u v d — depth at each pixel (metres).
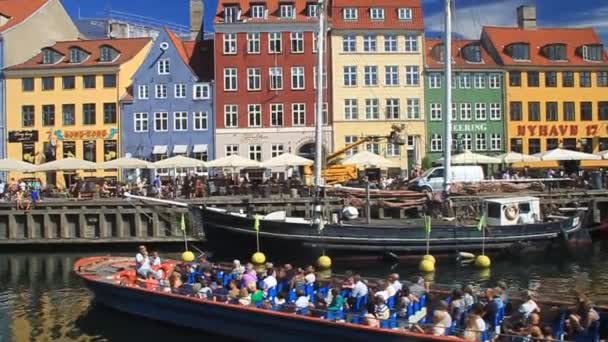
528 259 29.19
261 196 36.97
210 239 28.47
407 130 52.03
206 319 17.62
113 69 51.44
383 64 52.16
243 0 52.84
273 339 16.23
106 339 17.58
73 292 23.47
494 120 53.25
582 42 56.16
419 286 16.73
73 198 36.88
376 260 27.91
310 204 35.31
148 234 34.66
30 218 34.59
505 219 29.59
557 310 14.73
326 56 51.75
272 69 51.53
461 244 28.27
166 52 51.72
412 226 27.83
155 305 18.83
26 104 52.06
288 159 38.59
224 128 51.25
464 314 14.80
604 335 14.16
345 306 16.67
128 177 49.50
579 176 42.25
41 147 51.75
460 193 35.38
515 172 46.66
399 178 44.19
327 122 51.69
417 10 52.88
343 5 52.47
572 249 30.50
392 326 14.54
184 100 51.50
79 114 51.72
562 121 54.03
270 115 51.38
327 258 26.75
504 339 13.16
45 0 56.69
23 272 27.95
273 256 27.66
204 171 50.22
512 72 53.56
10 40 52.44
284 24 51.53
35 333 18.22
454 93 52.91
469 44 54.09
